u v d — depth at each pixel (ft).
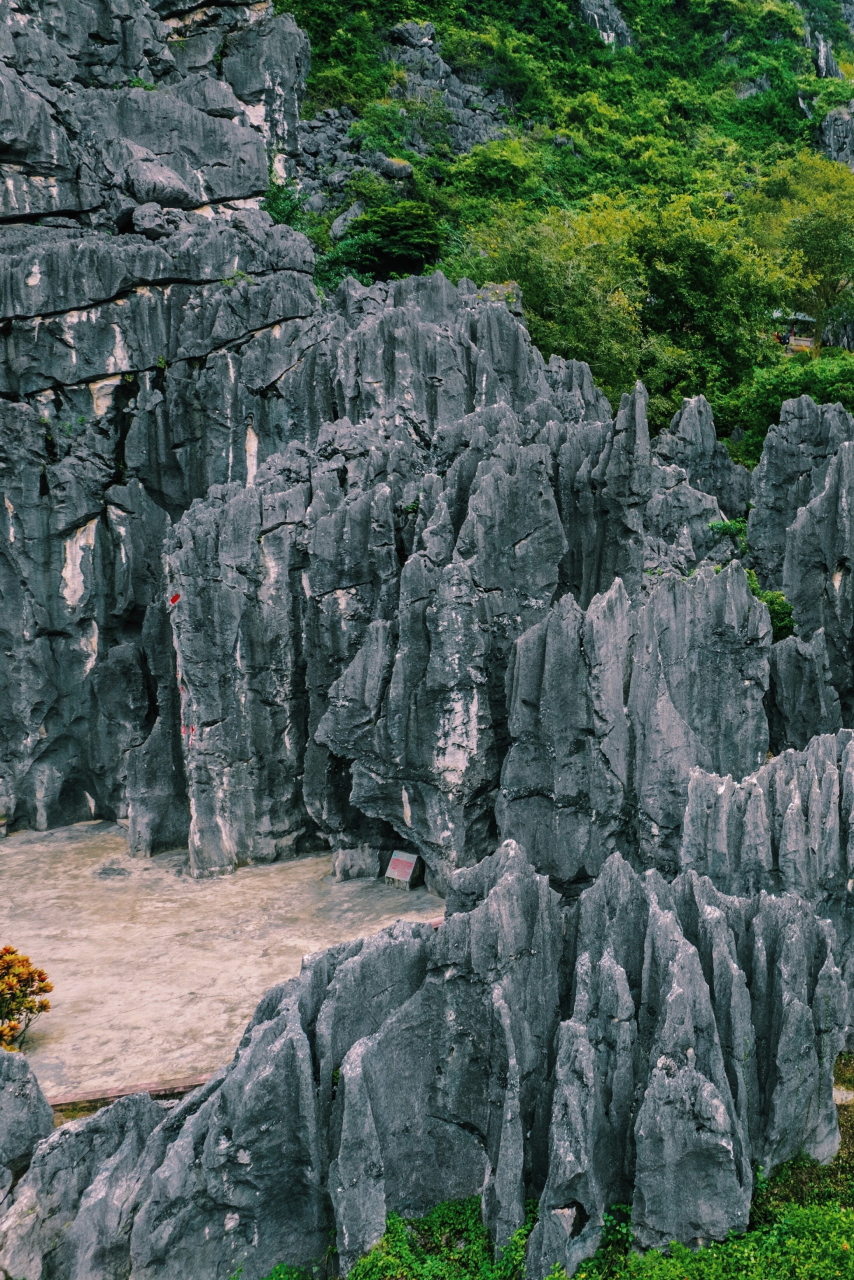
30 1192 45.06
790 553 101.81
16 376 111.24
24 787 107.96
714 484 129.80
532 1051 53.52
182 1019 68.59
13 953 66.44
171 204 137.80
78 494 108.17
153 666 99.35
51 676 107.86
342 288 129.59
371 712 82.28
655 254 153.07
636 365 143.54
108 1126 48.57
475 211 199.00
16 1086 48.91
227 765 92.27
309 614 90.63
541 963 54.34
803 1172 53.42
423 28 248.73
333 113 209.97
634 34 316.60
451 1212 52.60
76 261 111.24
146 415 113.80
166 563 94.27
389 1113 52.21
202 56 170.09
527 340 114.01
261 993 71.36
